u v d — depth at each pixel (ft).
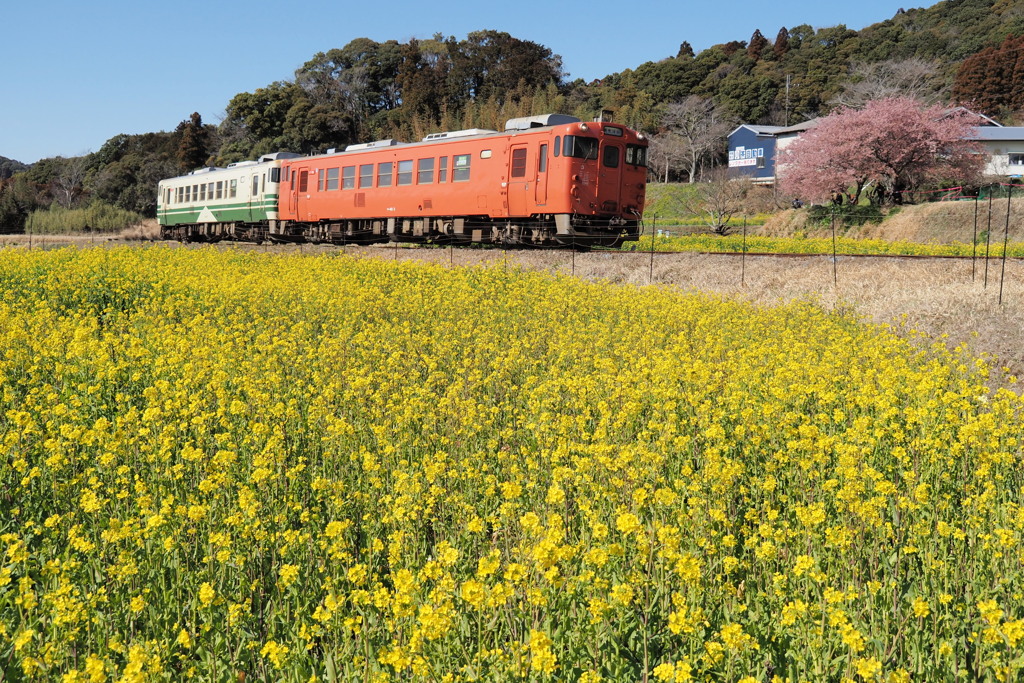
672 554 12.39
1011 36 244.63
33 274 53.72
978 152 137.18
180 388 24.80
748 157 217.15
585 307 45.85
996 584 13.56
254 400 24.45
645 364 28.07
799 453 18.01
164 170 261.44
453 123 228.02
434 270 62.23
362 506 17.60
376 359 32.89
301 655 12.36
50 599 12.15
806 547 14.34
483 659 11.50
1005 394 22.58
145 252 75.72
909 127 130.21
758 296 52.49
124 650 11.74
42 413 22.72
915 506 15.23
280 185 96.53
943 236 103.04
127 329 40.70
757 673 11.55
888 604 12.87
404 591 11.40
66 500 17.61
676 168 224.53
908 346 32.83
